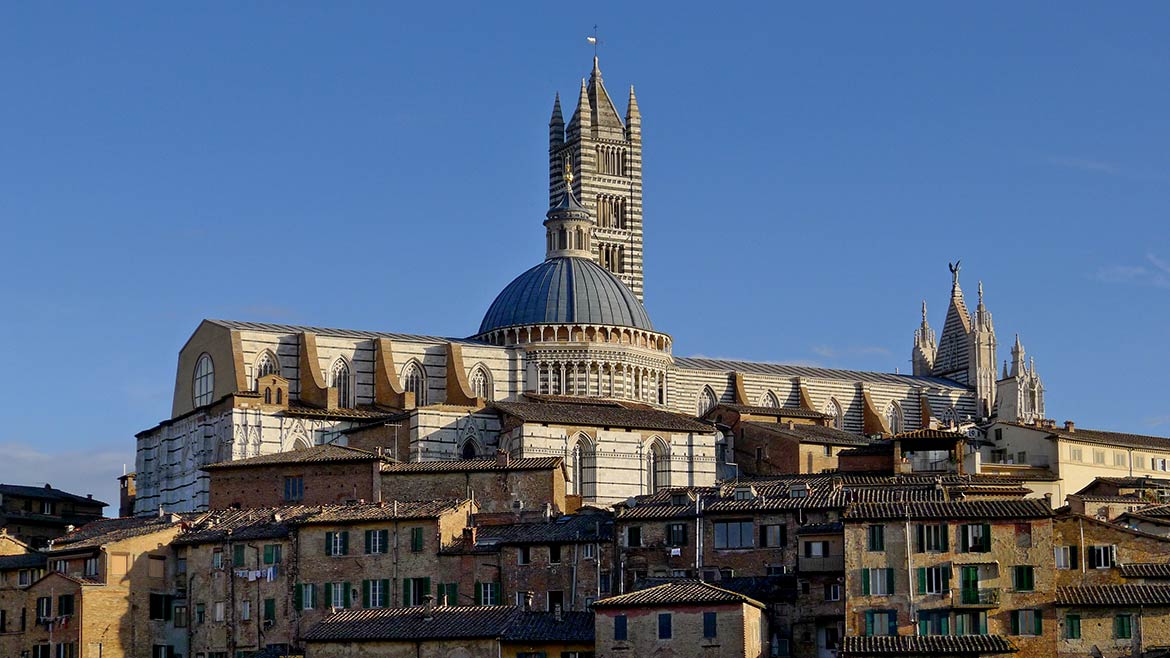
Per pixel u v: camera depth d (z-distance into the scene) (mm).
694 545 177500
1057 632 159000
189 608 190125
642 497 196750
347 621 169625
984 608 159750
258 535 188250
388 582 182375
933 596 160625
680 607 157875
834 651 164875
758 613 161625
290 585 185250
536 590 179375
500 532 187125
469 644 162375
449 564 181625
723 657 156250
